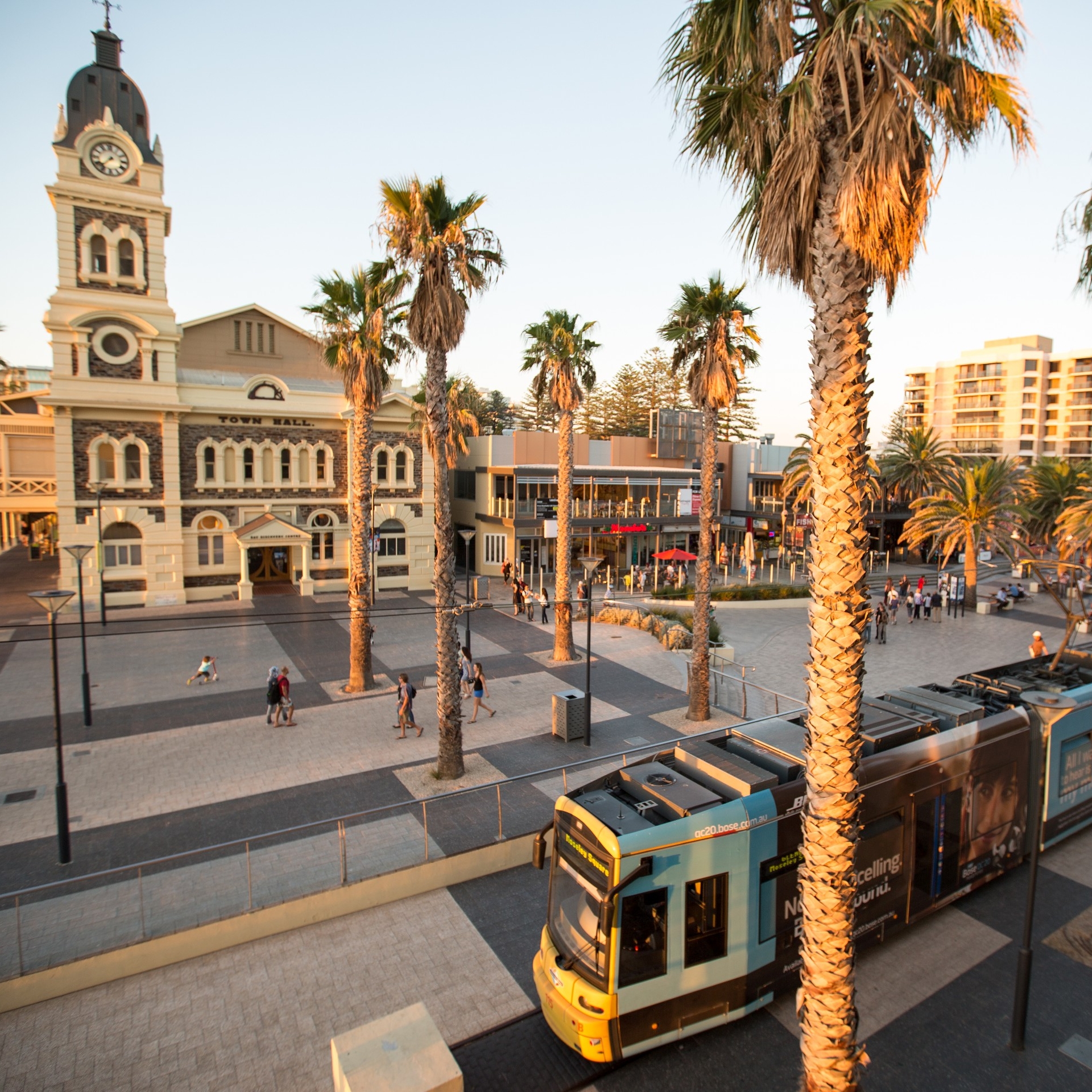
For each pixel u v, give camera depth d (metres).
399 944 9.93
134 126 31.34
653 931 7.54
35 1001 8.70
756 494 52.38
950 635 30.19
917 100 5.52
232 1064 7.84
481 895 11.16
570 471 24.58
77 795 14.43
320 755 16.47
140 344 31.58
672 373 19.86
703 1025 7.91
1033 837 8.00
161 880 10.53
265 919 10.05
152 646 26.25
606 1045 7.28
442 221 14.79
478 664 19.61
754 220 7.38
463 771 15.44
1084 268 9.52
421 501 38.84
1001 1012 8.65
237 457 34.69
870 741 9.76
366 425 20.48
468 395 54.44
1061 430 103.69
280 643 26.80
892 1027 8.40
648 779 8.84
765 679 23.61
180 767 15.80
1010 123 5.97
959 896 10.52
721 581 41.28
